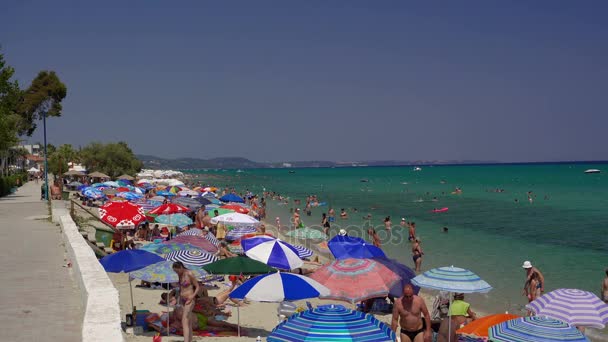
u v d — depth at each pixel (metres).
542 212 43.19
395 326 8.70
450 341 9.22
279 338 6.47
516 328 7.28
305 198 64.69
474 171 183.75
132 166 77.56
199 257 12.44
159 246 14.04
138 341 9.73
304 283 10.10
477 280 9.06
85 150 74.81
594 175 127.44
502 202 53.78
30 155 99.75
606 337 12.53
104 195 39.38
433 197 62.41
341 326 6.49
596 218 38.19
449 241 28.33
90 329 6.29
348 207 50.38
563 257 23.25
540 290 14.04
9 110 40.75
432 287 8.88
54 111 73.25
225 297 13.20
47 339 7.47
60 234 19.23
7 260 13.89
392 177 140.62
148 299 13.34
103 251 18.97
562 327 7.16
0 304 9.41
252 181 128.25
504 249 25.52
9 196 41.38
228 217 22.56
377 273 11.66
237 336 10.57
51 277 11.78
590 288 17.70
